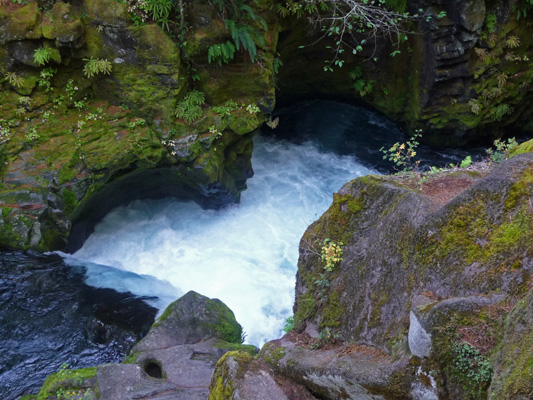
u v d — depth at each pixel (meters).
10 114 10.09
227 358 4.66
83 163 10.12
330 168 13.55
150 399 6.09
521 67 12.58
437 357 3.30
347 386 4.05
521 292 3.29
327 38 12.99
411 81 13.62
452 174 5.64
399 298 4.31
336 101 15.41
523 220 3.61
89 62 10.17
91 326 8.45
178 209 12.06
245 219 12.05
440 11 11.66
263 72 10.86
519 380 2.69
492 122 13.24
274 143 14.22
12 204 9.62
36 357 7.86
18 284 9.15
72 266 9.88
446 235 4.05
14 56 9.84
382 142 14.32
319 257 5.57
